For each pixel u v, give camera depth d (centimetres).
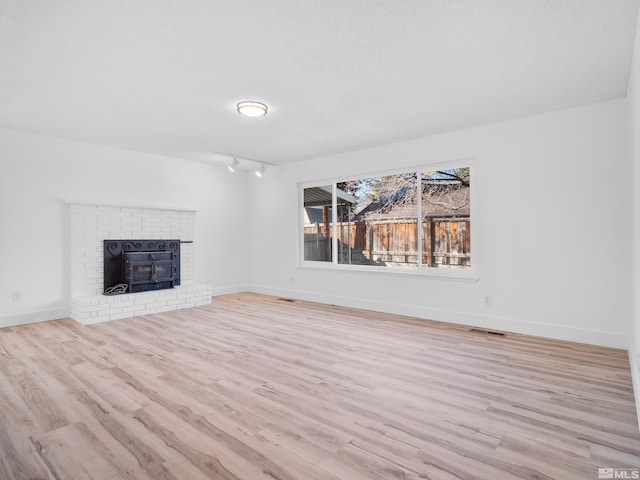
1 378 263
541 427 197
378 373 274
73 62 261
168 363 296
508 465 164
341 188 554
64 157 461
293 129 422
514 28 218
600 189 341
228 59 257
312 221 595
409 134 441
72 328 407
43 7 196
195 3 193
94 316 434
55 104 343
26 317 428
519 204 385
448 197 446
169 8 198
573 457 170
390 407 221
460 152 423
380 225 510
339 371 279
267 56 253
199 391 243
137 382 257
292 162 604
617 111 331
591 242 346
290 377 267
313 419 206
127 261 493
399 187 491
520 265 385
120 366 288
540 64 265
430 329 402
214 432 192
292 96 324
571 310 357
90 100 334
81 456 170
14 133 423
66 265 461
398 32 223
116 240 498
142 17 206
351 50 245
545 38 229
